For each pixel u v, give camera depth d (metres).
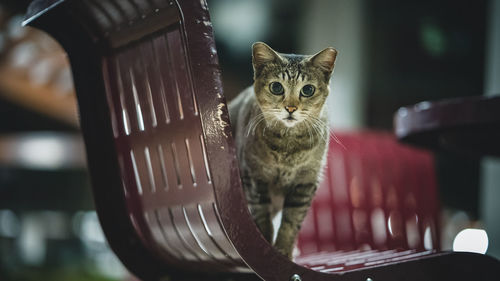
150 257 1.57
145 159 1.39
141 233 1.51
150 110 1.33
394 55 6.76
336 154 2.70
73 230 6.95
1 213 6.80
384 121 6.69
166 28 1.20
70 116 6.55
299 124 1.70
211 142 1.10
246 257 1.13
